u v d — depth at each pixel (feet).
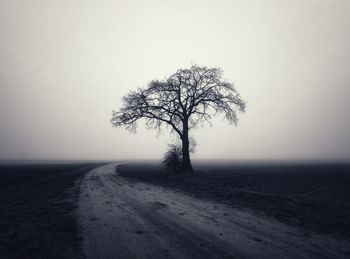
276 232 22.76
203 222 26.11
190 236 21.59
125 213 30.37
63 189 54.29
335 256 17.46
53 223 26.37
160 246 19.26
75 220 27.32
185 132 93.81
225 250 18.44
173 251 18.28
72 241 20.67
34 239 21.58
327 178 81.05
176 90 93.40
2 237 22.50
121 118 92.58
